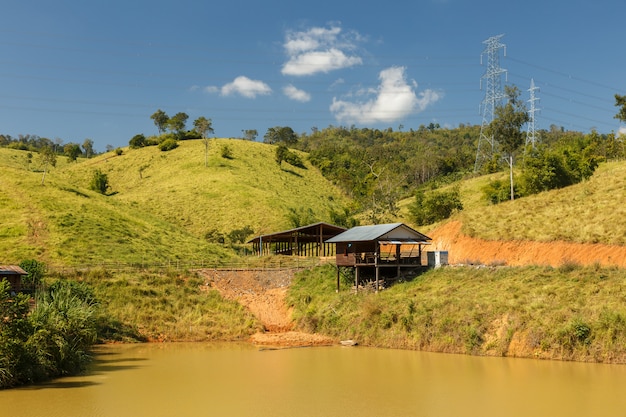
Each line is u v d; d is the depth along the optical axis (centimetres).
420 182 15625
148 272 6419
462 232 6375
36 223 7769
